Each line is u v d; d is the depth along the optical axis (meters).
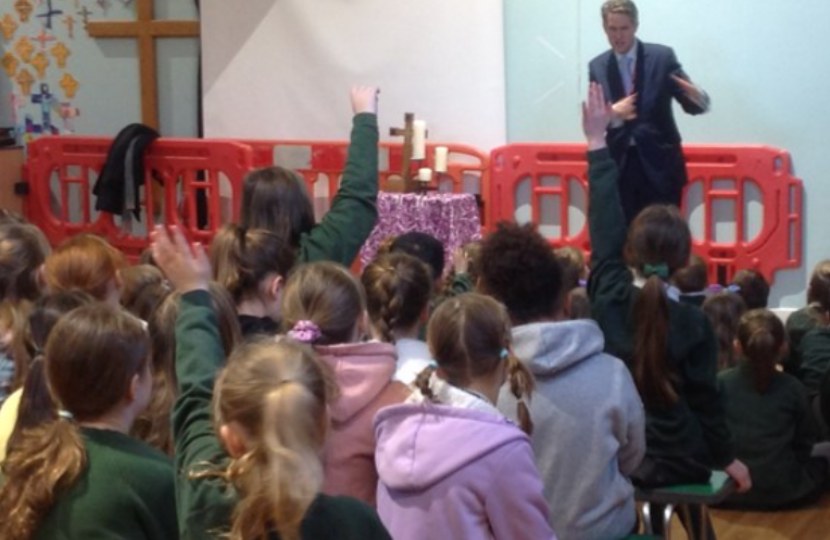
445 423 2.16
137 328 2.03
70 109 7.10
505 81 6.29
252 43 6.63
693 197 5.99
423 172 6.04
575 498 2.64
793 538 4.12
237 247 2.70
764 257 5.93
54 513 1.92
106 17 7.00
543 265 2.68
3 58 7.11
